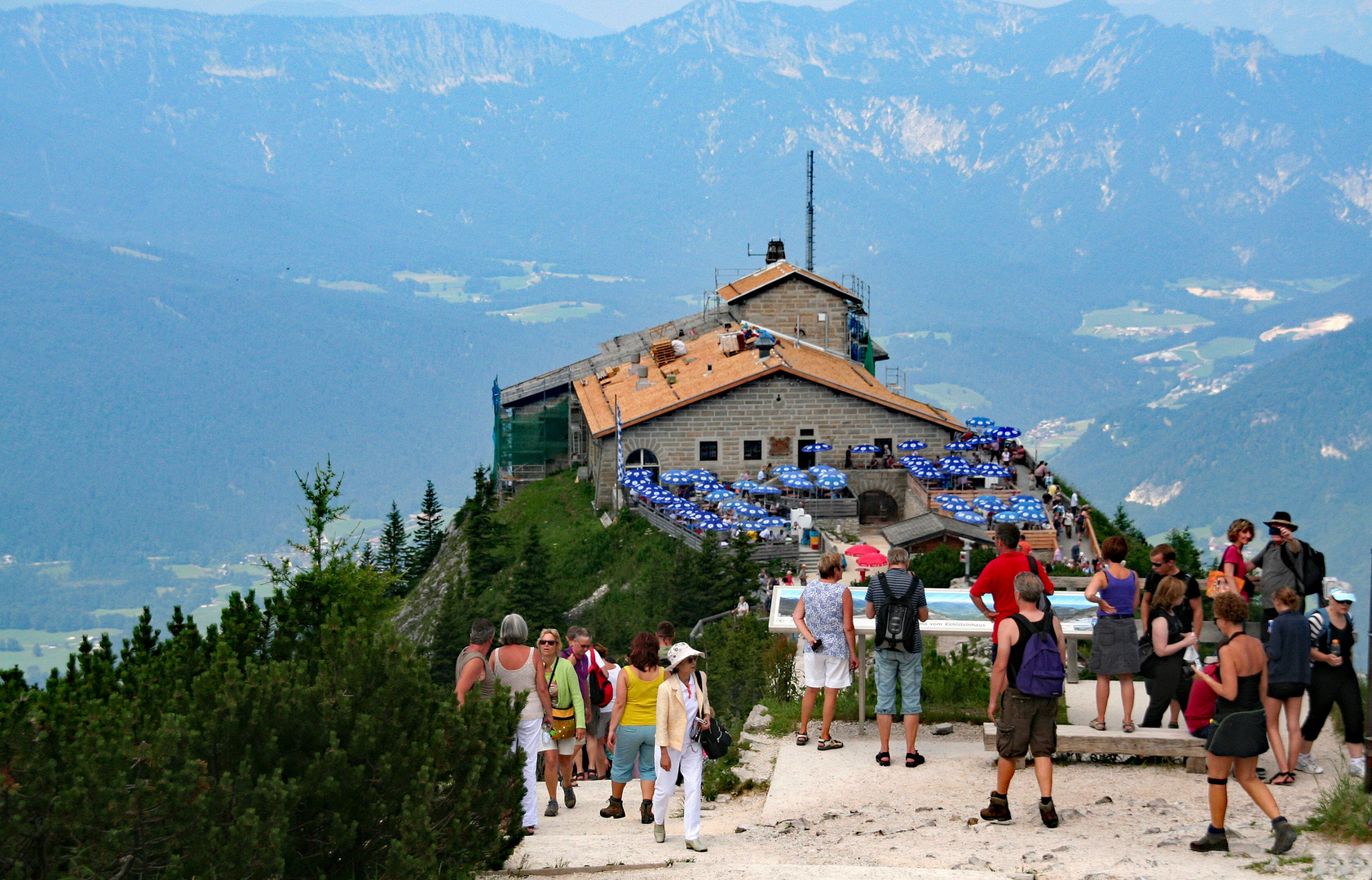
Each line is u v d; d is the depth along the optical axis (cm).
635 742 1430
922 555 4559
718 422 6097
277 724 1094
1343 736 1580
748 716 1966
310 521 3158
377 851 1095
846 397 6075
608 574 5688
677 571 4906
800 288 7700
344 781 1061
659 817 1305
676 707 1262
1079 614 1775
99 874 892
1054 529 5112
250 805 974
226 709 1077
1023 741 1216
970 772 1473
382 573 3300
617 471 6150
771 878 1009
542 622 5212
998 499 5084
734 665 2406
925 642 2009
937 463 5844
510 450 8412
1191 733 1446
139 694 1436
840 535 5553
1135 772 1446
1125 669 1499
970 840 1160
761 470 6031
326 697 1135
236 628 1920
